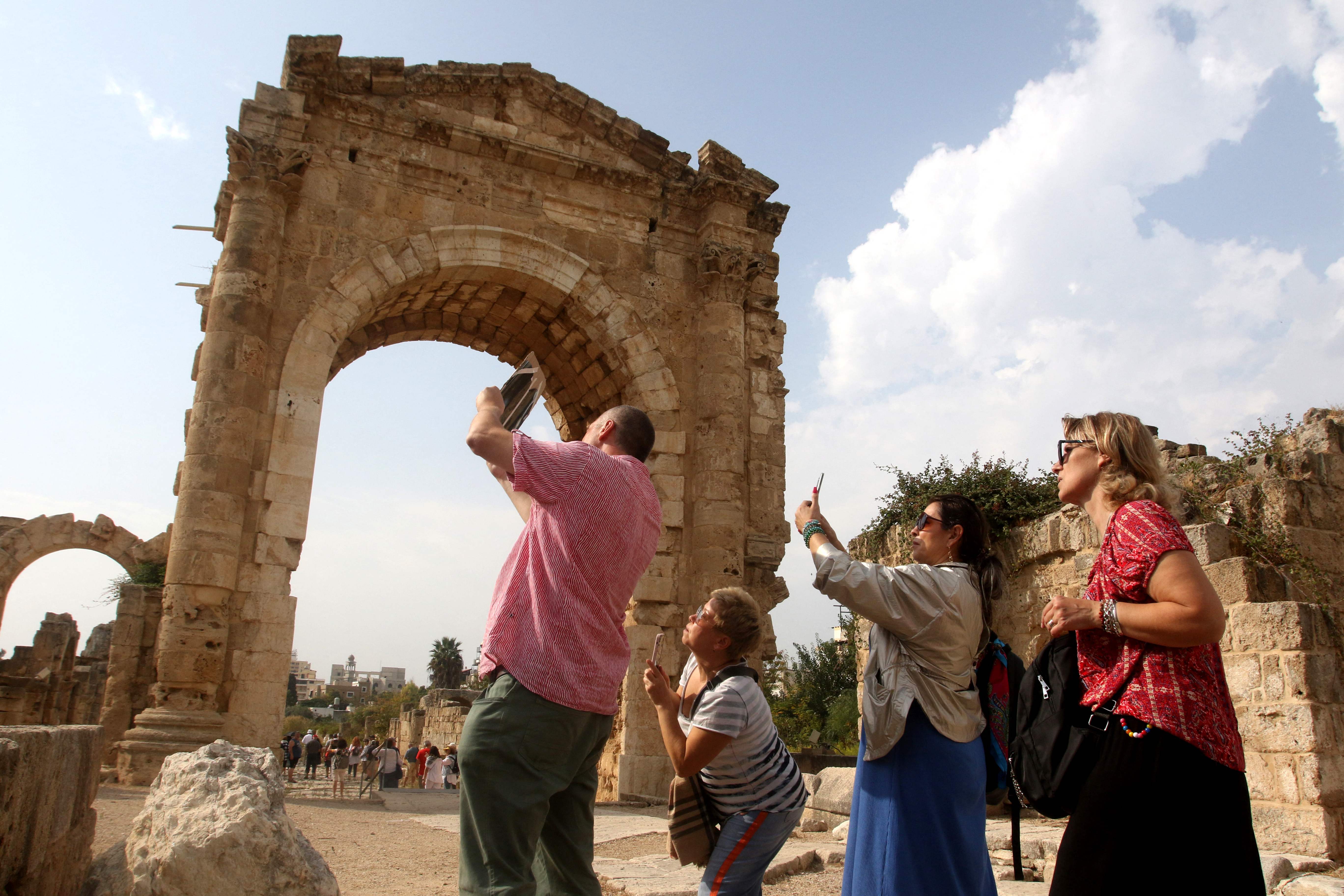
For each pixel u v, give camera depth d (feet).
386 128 64.95
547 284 67.36
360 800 54.85
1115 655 11.94
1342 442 40.16
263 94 61.26
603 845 38.24
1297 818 30.45
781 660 133.59
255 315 57.62
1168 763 10.89
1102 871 10.89
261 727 53.11
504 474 16.21
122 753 49.19
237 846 15.89
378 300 62.85
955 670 13.43
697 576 65.67
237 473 55.21
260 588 54.90
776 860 28.68
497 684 12.60
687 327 71.61
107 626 147.23
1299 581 35.78
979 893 12.69
